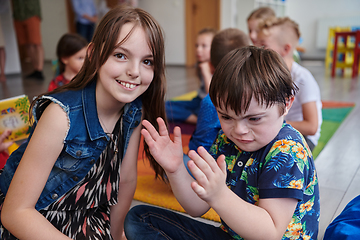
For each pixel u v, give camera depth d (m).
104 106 0.78
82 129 0.75
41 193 0.75
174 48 6.53
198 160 0.57
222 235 0.80
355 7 7.34
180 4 6.23
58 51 2.01
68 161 0.75
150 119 0.88
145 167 1.49
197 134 1.27
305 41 8.04
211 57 1.47
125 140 0.85
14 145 1.37
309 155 0.68
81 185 0.79
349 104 2.87
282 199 0.62
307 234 0.70
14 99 1.36
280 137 0.67
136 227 0.78
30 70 5.42
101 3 5.19
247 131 0.64
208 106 1.23
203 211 0.76
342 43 6.09
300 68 1.43
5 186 0.79
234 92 0.60
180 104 2.24
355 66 4.91
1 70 4.20
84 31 4.61
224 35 1.42
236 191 0.71
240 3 6.06
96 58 0.71
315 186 0.71
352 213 0.85
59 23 7.40
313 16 7.82
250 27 2.12
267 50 0.67
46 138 0.70
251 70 0.61
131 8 0.73
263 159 0.67
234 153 0.74
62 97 0.73
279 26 1.48
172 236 0.80
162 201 1.19
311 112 1.37
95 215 0.85
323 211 1.14
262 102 0.60
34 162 0.70
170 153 0.69
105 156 0.81
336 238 0.77
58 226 0.77
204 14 6.20
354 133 2.03
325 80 4.58
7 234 0.74
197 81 4.16
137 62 0.70
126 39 0.67
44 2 7.40
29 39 4.25
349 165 1.54
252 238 0.60
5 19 4.64
